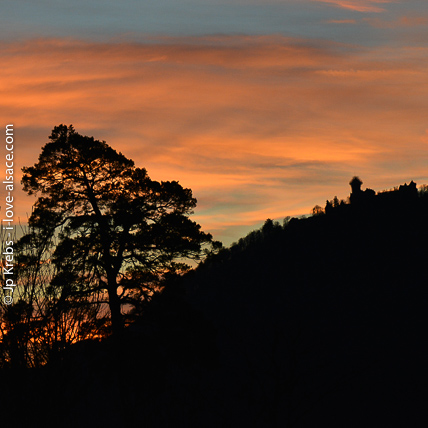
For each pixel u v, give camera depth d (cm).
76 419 1520
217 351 6256
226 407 1434
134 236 6650
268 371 1478
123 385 5200
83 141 6875
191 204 7288
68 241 6006
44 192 6862
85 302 1856
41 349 1590
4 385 1520
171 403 1523
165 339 6219
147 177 7250
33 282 1823
